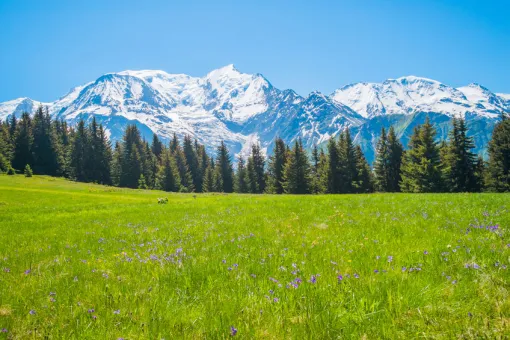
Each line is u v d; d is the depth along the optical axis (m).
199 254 7.38
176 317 3.92
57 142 150.75
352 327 3.34
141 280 5.58
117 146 134.62
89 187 94.12
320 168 107.81
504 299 3.60
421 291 4.03
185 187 130.12
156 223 14.50
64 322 3.96
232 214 16.00
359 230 9.12
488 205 13.20
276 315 3.76
